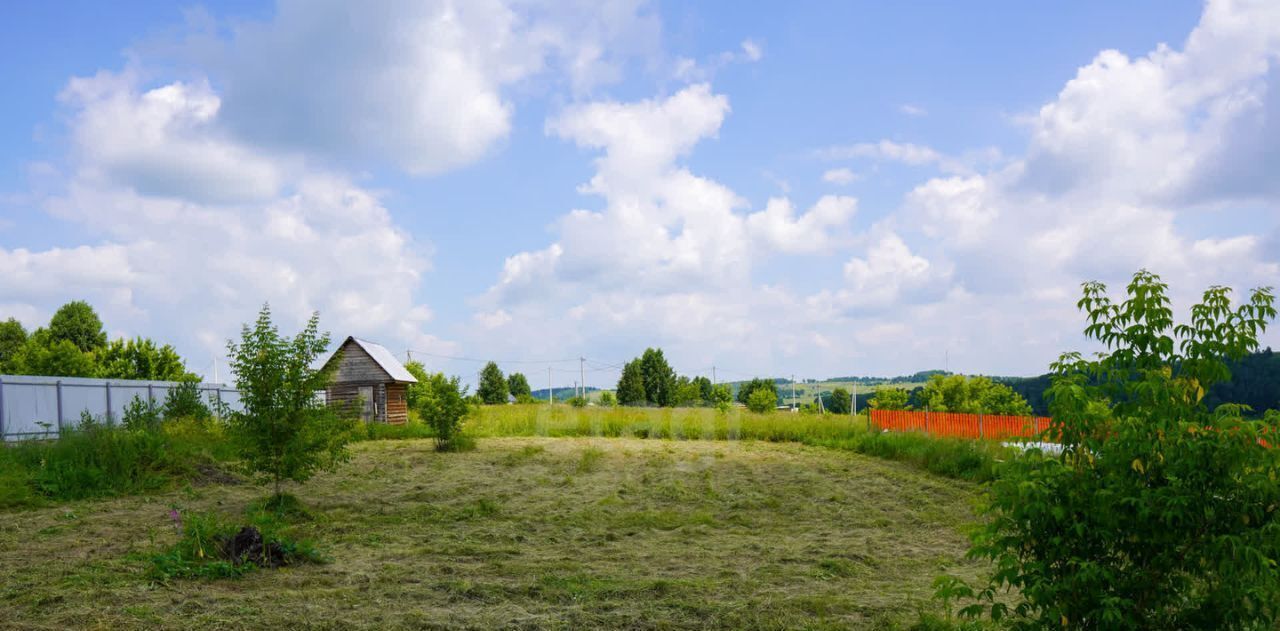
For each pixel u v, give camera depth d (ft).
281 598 21.75
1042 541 13.60
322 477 52.06
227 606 20.81
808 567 26.35
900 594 22.76
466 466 59.93
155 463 48.26
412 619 19.85
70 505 40.57
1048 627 13.73
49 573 24.66
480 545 29.89
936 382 189.67
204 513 37.86
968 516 38.24
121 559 26.66
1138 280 13.87
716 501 43.19
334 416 42.68
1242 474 12.34
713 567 26.40
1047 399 14.02
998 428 67.67
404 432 91.50
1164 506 12.32
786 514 39.09
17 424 65.46
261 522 30.14
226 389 97.30
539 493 45.80
